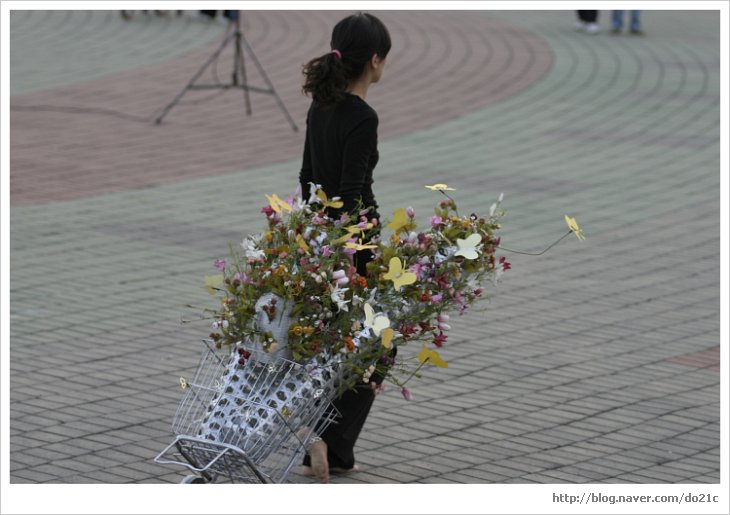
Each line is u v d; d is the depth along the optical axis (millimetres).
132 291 12188
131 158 19469
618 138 21484
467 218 6906
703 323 11414
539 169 19094
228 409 6555
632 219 15914
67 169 18531
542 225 15539
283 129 22125
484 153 20234
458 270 6695
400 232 6773
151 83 26250
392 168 18969
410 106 24125
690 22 36812
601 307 11891
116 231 14797
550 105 24344
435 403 9070
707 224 15688
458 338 10695
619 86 26250
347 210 7020
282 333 6445
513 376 9734
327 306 6457
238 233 14891
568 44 31828
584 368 9977
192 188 17438
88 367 9750
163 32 32688
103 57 29328
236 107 24000
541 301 12047
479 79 26906
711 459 8047
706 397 9305
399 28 33688
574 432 8523
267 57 29094
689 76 27406
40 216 15461
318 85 7039
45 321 11023
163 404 8953
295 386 6531
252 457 6520
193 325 11039
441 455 8055
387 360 6938
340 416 7262
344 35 7105
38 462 7773
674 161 19703
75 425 8453
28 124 22094
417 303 6738
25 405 8820
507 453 8109
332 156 7145
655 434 8500
